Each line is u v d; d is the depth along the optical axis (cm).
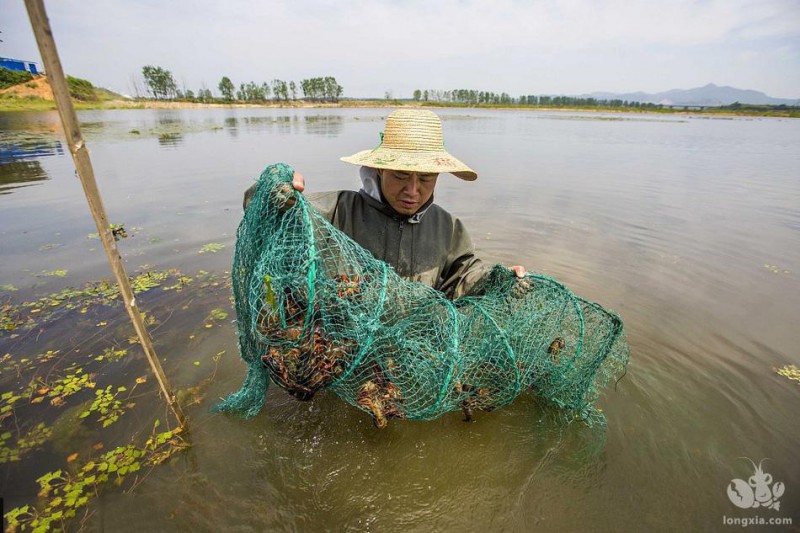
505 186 1095
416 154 271
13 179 1014
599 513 257
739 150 2086
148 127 2534
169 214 784
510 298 308
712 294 529
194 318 446
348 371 246
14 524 237
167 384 281
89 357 379
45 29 158
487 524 251
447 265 338
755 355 410
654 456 298
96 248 616
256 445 297
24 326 418
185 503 255
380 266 258
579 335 299
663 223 809
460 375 261
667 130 3503
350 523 250
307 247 218
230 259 591
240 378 363
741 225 805
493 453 298
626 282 557
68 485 261
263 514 252
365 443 301
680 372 385
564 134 2752
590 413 327
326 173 1138
